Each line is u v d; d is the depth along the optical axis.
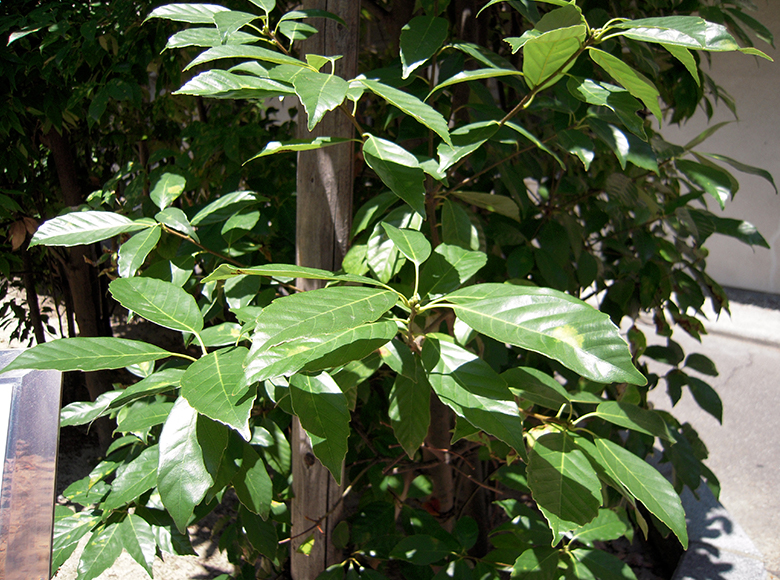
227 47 1.02
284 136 2.20
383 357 1.17
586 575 1.41
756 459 4.01
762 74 5.93
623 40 1.62
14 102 2.40
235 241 1.55
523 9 1.34
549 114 1.69
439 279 1.18
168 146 2.89
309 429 1.00
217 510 3.16
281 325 0.78
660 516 1.02
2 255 2.83
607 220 2.12
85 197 3.32
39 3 2.39
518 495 3.08
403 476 2.21
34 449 0.88
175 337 4.55
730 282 7.09
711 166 1.79
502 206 1.56
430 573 1.78
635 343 2.21
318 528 1.67
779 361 5.45
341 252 1.47
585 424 1.95
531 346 0.83
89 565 1.36
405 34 1.33
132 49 2.03
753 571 2.48
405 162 1.08
